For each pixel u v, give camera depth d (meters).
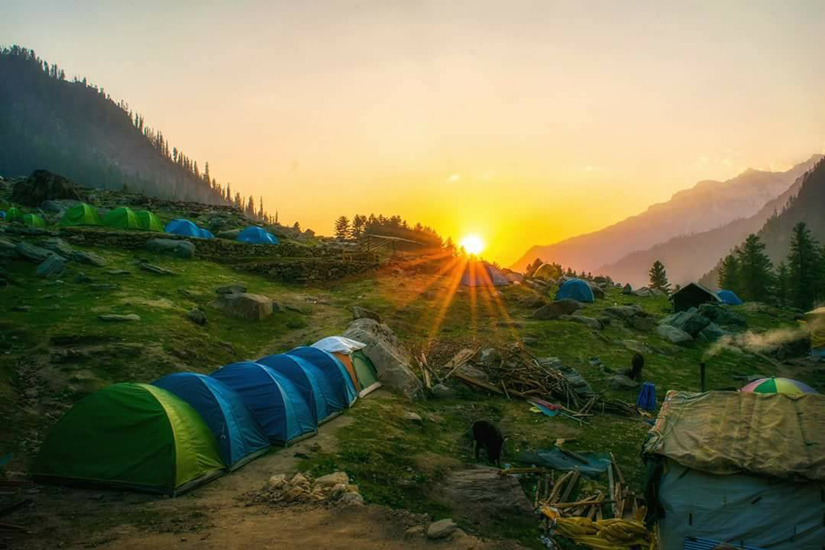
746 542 10.38
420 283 42.31
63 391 15.27
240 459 13.00
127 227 40.06
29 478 11.36
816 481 9.98
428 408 20.28
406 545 9.09
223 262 38.12
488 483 13.70
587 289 44.94
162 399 12.10
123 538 8.66
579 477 15.15
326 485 11.98
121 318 21.25
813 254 81.69
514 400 22.56
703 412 12.95
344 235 94.25
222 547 8.48
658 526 11.48
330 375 18.50
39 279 25.52
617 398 23.72
